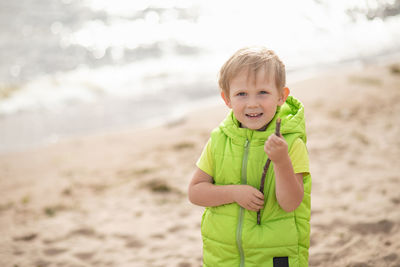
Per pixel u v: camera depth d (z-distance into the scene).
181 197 4.73
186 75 12.81
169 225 4.05
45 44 17.47
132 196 4.87
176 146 6.45
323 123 6.49
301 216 1.79
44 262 3.51
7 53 16.23
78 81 12.77
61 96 11.30
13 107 10.45
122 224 4.16
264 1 23.92
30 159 6.74
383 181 4.43
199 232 3.88
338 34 16.81
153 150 6.45
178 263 3.34
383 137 5.75
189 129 7.28
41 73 13.98
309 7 21.34
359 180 4.52
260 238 1.72
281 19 20.44
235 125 1.80
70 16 21.81
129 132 7.82
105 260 3.49
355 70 10.38
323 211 3.89
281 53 14.50
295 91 8.45
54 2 24.34
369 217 3.67
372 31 16.47
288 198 1.62
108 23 20.66
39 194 5.14
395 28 16.41
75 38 18.34
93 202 4.79
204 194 1.81
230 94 1.73
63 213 4.54
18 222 4.36
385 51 12.99
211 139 1.90
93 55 16.08
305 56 13.64
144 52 16.33
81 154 6.72
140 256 3.51
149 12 22.36
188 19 21.36
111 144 7.11
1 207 4.80
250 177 1.76
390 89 7.86
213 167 1.88
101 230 4.06
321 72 10.96
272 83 1.68
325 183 4.54
